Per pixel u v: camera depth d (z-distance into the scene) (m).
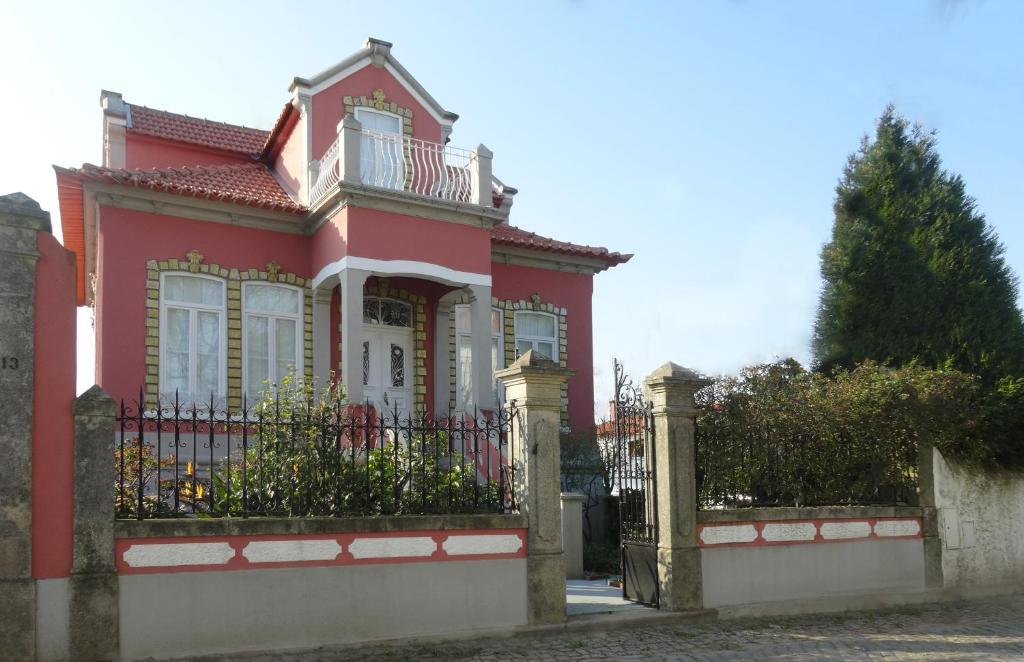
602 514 15.18
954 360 14.55
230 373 14.95
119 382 14.01
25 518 7.06
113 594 7.28
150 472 9.07
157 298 14.49
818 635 9.56
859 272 16.19
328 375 15.67
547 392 9.46
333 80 17.25
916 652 8.77
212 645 7.61
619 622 9.57
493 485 9.65
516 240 17.98
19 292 7.30
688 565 10.10
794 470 11.41
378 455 9.27
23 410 7.18
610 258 19.31
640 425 10.92
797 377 12.45
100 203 14.28
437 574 8.66
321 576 8.12
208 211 15.12
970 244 15.79
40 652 7.00
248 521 7.86
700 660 8.25
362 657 7.93
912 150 16.77
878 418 12.04
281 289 15.73
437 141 18.42
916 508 12.15
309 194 16.09
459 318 17.83
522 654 8.29
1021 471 13.29
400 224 14.92
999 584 12.71
